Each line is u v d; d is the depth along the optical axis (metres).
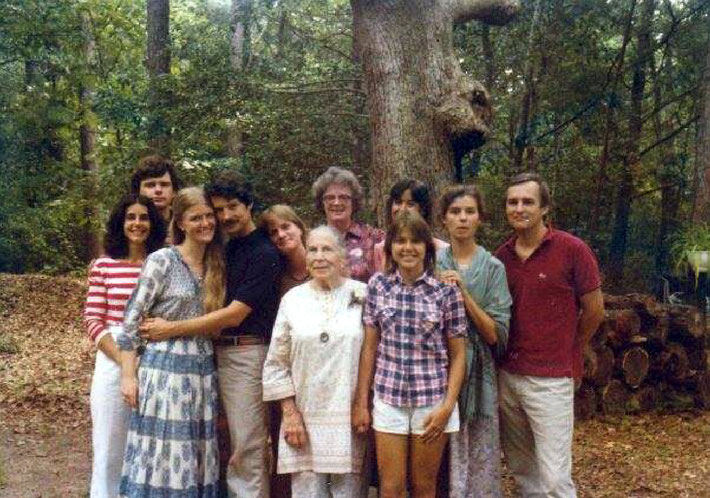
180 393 3.64
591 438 6.48
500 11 7.02
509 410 3.89
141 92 12.74
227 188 3.79
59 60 16.27
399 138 6.53
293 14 13.23
